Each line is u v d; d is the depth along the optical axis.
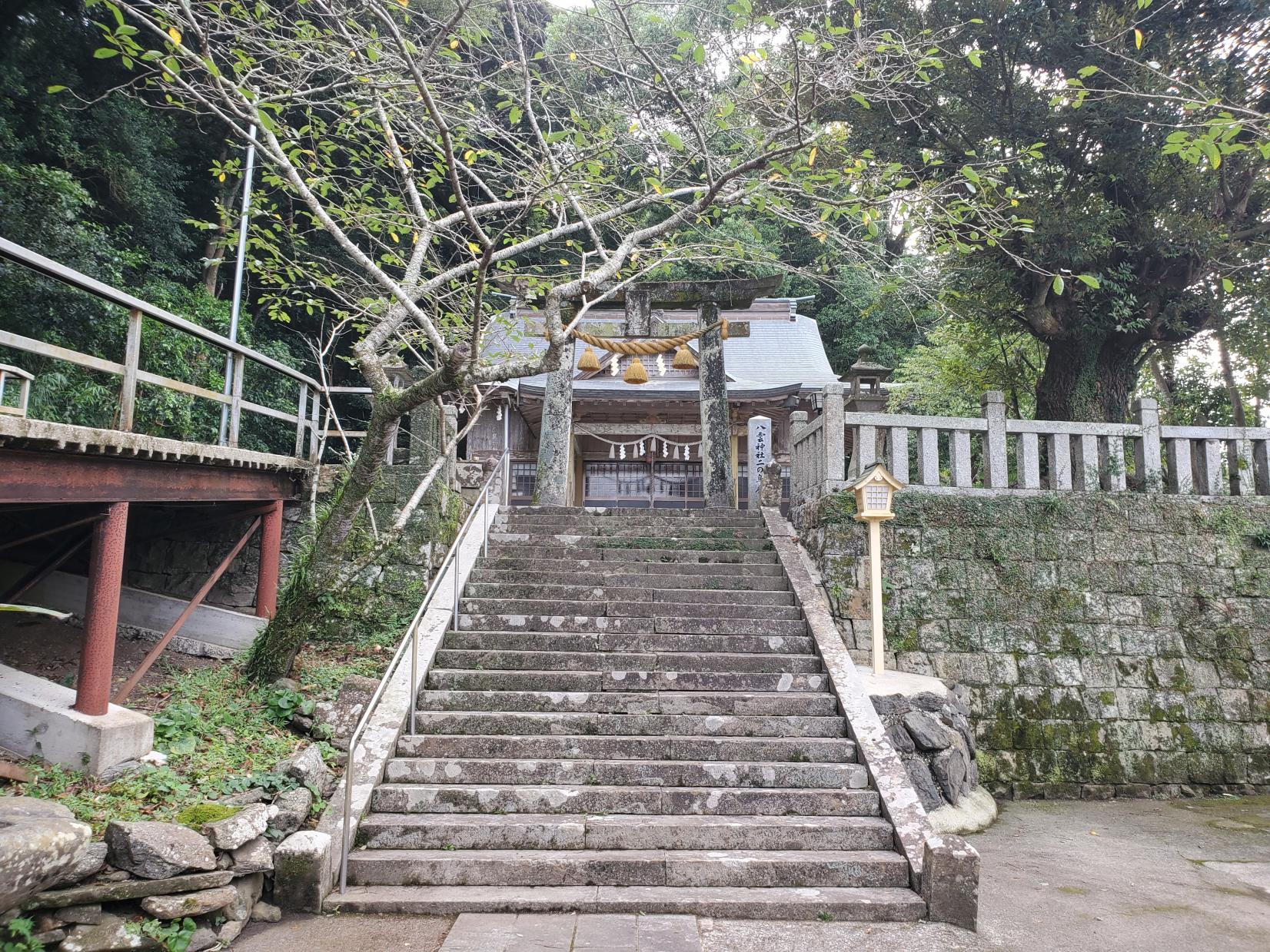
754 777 5.70
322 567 6.52
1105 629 8.44
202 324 11.35
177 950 3.80
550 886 4.79
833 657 6.94
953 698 7.53
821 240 7.27
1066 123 10.61
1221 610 8.60
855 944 4.23
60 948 3.59
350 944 4.07
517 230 9.89
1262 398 15.64
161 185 12.80
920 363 17.61
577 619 7.54
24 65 11.05
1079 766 7.95
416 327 9.23
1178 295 11.38
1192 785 8.03
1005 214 10.42
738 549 9.18
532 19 11.67
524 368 5.93
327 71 10.09
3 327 8.59
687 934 4.26
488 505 9.79
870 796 5.46
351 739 5.36
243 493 7.86
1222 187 10.53
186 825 4.26
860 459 8.91
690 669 6.96
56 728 5.02
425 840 5.05
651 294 11.48
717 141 8.64
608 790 5.45
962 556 8.60
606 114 8.37
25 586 7.28
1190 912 4.91
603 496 16.83
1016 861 5.86
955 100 11.13
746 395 14.66
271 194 13.61
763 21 6.36
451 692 6.41
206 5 6.14
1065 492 8.95
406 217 7.64
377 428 6.08
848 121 11.39
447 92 8.12
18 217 8.48
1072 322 11.72
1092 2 10.34
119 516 5.69
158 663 7.63
